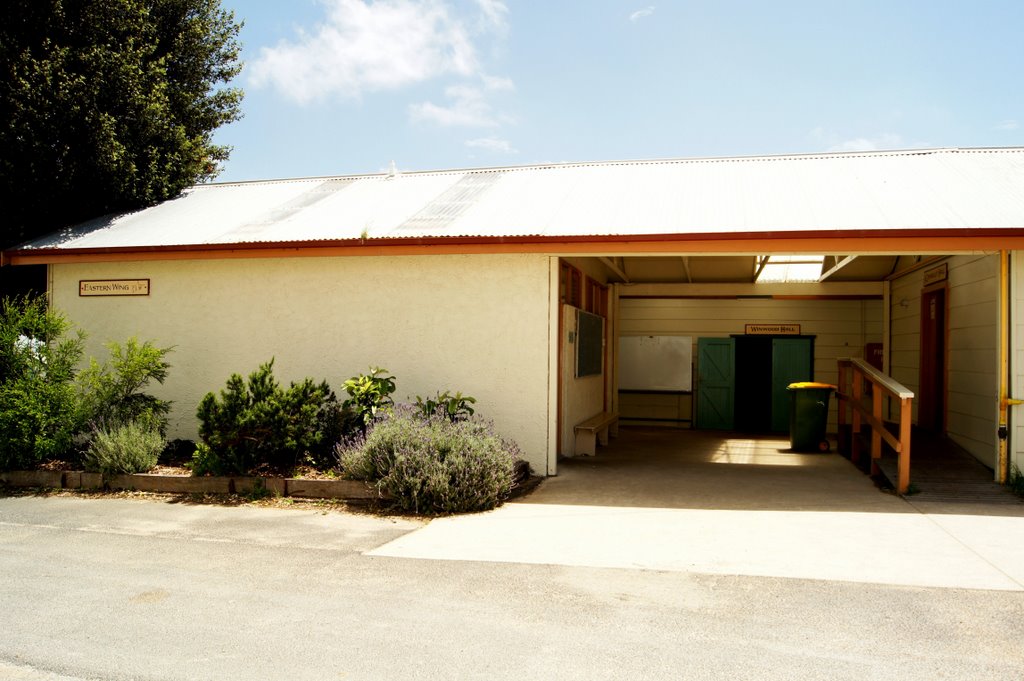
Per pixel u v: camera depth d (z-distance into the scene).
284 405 9.23
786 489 9.19
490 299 10.41
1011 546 6.45
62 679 4.07
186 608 5.11
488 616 4.89
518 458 9.85
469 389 10.45
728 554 6.27
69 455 10.29
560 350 10.86
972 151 12.73
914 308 13.49
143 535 7.18
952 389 11.12
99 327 12.09
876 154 13.14
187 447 11.00
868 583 5.46
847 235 8.76
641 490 9.20
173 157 15.40
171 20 17.11
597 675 4.02
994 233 8.45
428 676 4.04
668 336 17.20
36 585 5.65
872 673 4.00
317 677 4.04
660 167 13.47
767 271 17.19
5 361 10.43
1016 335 8.89
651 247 9.41
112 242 11.83
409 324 10.71
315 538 6.99
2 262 12.09
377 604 5.14
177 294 11.77
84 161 13.98
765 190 11.18
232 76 18.78
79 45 14.35
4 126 13.49
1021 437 8.89
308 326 11.15
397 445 8.39
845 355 16.42
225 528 7.42
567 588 5.43
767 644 4.39
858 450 11.32
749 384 16.97
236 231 11.63
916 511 7.88
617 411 15.75
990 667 4.05
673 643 4.42
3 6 13.55
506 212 11.10
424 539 6.91
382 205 12.45
